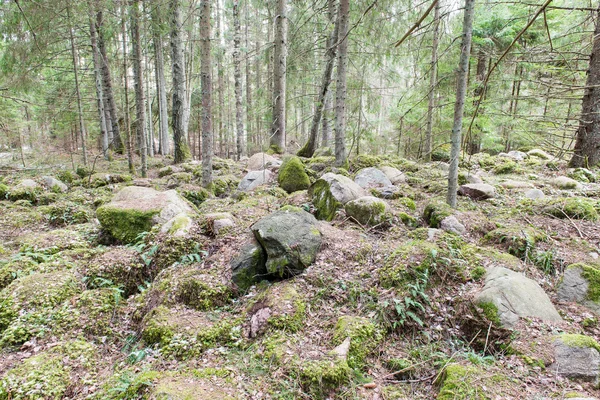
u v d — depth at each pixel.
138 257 4.82
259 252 4.37
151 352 3.35
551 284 3.91
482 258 4.18
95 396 2.74
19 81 11.44
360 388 2.89
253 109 12.93
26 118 18.36
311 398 2.75
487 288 3.54
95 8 9.63
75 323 3.66
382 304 3.68
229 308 3.96
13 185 9.36
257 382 2.84
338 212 5.89
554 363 2.80
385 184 7.45
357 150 11.01
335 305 3.84
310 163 9.73
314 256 4.41
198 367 3.07
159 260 4.80
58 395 2.74
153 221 5.68
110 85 14.64
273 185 8.62
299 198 6.82
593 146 8.45
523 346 3.00
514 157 11.06
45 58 11.18
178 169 11.81
